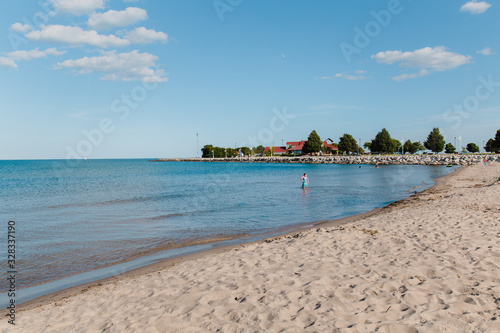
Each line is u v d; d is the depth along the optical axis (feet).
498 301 16.94
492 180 101.35
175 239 41.47
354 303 17.13
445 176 134.41
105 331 16.35
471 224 35.09
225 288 20.52
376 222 41.27
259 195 88.94
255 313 16.61
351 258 25.26
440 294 17.89
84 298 22.34
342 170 215.72
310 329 14.65
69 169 332.39
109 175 214.28
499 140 337.31
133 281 25.18
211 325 15.83
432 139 360.07
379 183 118.62
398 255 25.39
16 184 145.07
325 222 49.93
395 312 16.07
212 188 112.68
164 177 185.06
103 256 34.35
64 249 37.11
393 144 389.60
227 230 46.55
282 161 389.19
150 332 15.71
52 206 73.72
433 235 31.04
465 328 14.35
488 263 22.53
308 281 20.51
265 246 31.53
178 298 19.74
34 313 20.24
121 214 61.26
